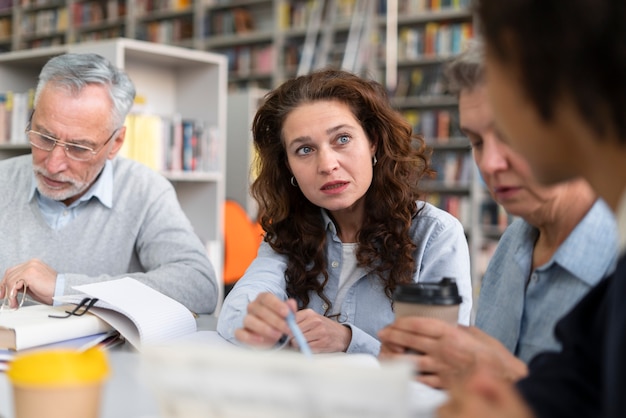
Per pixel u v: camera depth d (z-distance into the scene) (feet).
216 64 12.13
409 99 20.27
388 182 5.24
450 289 3.30
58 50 10.80
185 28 25.30
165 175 11.22
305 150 5.05
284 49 23.25
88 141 6.13
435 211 5.42
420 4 20.45
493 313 3.97
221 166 12.22
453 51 19.90
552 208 3.53
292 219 5.46
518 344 3.77
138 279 5.90
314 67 21.91
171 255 6.48
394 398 1.87
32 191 6.62
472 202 19.20
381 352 3.35
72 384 2.33
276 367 1.94
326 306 5.33
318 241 5.39
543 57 1.81
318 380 1.91
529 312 3.74
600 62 1.75
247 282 5.07
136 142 10.92
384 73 21.04
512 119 1.98
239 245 12.22
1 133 11.24
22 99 11.02
